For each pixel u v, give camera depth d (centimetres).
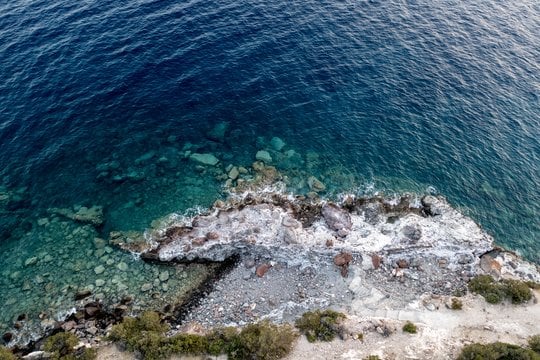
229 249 3250
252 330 2666
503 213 3672
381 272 3167
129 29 4953
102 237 3384
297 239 3262
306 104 4428
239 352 2536
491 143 4141
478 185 3850
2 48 4575
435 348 2588
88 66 4522
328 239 3291
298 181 3812
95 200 3638
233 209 3538
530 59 4959
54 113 4131
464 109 4400
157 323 2802
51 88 4297
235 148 4072
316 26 5231
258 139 4147
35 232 3400
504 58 4956
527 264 3312
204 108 4356
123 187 3738
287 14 5372
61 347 2647
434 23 5406
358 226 3438
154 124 4197
